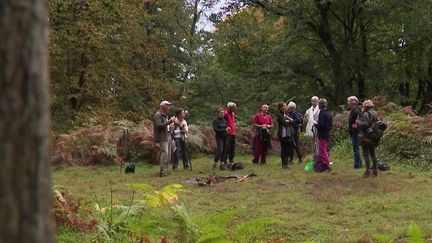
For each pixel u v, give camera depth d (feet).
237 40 91.09
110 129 55.52
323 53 85.97
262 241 18.99
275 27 90.74
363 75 81.20
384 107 60.90
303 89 85.40
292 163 48.70
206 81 85.56
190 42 102.01
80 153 53.42
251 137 64.28
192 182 38.65
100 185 37.17
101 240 17.39
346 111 61.26
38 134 5.07
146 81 83.46
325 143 41.45
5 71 4.94
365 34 84.48
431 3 77.97
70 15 73.97
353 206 28.53
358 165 42.34
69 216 18.90
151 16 89.92
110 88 79.61
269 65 82.43
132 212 19.01
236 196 32.45
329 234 23.11
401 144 47.24
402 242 21.39
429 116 50.70
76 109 77.20
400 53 84.74
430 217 25.53
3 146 4.91
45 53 5.21
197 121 74.54
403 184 34.53
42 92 5.14
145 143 54.80
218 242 15.96
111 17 77.71
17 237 4.91
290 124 45.09
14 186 4.93
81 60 75.87
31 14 5.07
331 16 84.33
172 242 17.83
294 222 25.16
